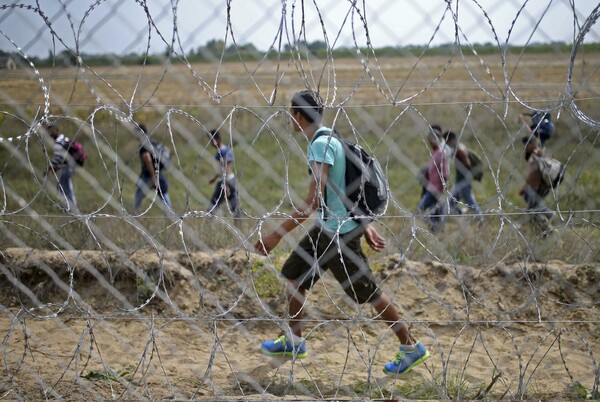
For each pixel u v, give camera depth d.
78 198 8.52
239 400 4.64
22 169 8.87
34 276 7.93
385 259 8.26
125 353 6.59
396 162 11.01
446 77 9.03
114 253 7.97
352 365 6.46
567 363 6.38
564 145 6.04
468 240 7.98
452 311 7.62
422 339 7.19
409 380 5.90
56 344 6.73
